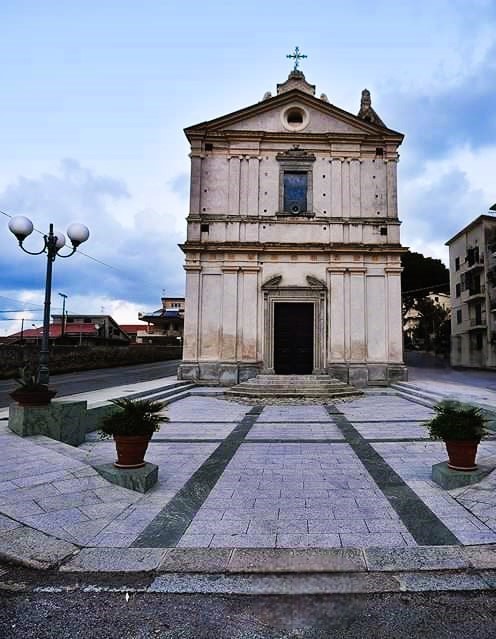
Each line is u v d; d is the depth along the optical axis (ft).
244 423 39.09
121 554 14.80
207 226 69.97
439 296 179.63
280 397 54.54
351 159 71.10
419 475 23.21
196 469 24.67
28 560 14.39
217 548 15.17
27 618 11.65
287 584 13.11
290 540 15.78
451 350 148.77
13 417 29.19
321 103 71.51
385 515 17.97
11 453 24.32
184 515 18.04
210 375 67.05
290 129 72.28
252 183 70.74
